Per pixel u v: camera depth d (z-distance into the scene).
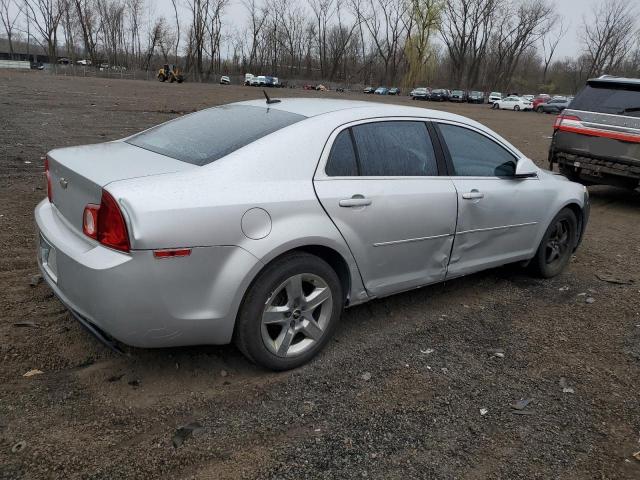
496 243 4.46
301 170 3.17
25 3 76.88
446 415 2.96
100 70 67.69
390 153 3.65
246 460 2.52
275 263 3.04
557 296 4.79
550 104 50.47
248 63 90.12
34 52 105.19
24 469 2.36
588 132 8.45
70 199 3.01
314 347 3.35
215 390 3.04
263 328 3.08
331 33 89.69
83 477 2.35
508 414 3.01
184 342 2.90
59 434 2.59
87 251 2.75
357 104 3.84
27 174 7.57
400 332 3.91
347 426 2.81
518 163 4.48
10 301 3.85
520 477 2.54
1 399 2.81
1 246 4.86
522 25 88.25
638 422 3.01
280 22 88.56
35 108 16.45
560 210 5.01
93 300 2.69
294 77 91.94
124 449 2.53
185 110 19.66
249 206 2.90
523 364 3.57
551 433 2.87
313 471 2.48
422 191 3.73
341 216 3.28
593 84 8.66
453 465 2.59
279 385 3.13
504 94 81.38
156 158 3.18
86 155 3.26
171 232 2.66
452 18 86.44
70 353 3.28
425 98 66.44
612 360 3.69
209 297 2.84
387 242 3.57
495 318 4.25
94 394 2.92
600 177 8.55
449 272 4.14
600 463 2.66
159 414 2.80
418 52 82.50
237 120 3.58
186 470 2.44
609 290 5.02
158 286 2.68
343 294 3.54
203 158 3.09
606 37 86.88
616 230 7.38
